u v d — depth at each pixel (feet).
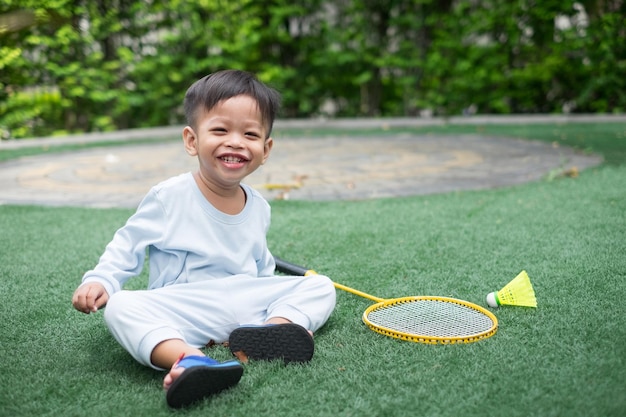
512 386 5.95
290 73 38.06
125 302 6.47
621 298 8.35
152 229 7.18
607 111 37.73
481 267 10.11
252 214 7.67
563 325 7.46
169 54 36.06
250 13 37.14
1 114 31.22
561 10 34.55
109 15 33.83
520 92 38.65
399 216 14.02
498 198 15.56
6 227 13.64
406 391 5.94
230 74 7.22
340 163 22.86
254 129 7.04
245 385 6.11
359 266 10.46
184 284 7.05
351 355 6.79
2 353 7.06
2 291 9.36
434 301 8.43
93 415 5.63
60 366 6.70
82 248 11.94
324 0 39.78
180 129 36.29
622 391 5.75
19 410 5.73
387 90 42.68
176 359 6.16
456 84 38.11
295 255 11.23
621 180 16.78
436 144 28.25
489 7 38.78
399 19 38.45
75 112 35.96
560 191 15.85
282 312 7.07
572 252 10.59
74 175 21.35
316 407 5.69
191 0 35.40
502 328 7.45
